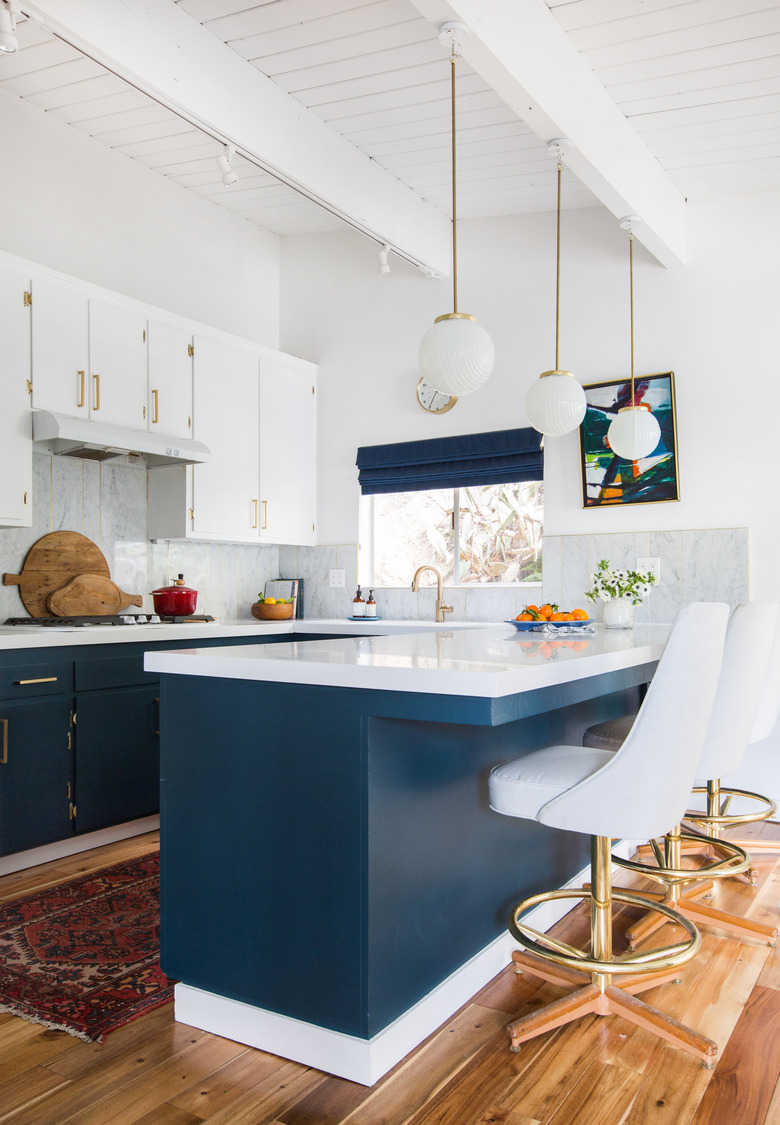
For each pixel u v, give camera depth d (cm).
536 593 454
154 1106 175
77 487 416
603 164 310
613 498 426
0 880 318
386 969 190
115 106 392
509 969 243
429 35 298
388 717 183
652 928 261
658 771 185
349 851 186
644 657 256
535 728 273
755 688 262
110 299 392
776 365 391
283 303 544
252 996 201
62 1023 210
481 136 369
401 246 429
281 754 198
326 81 331
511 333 461
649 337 420
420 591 489
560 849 290
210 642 408
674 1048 197
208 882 210
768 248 394
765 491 392
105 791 354
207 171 457
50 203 405
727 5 258
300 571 534
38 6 242
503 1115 171
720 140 346
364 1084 183
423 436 489
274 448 491
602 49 287
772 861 337
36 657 329
